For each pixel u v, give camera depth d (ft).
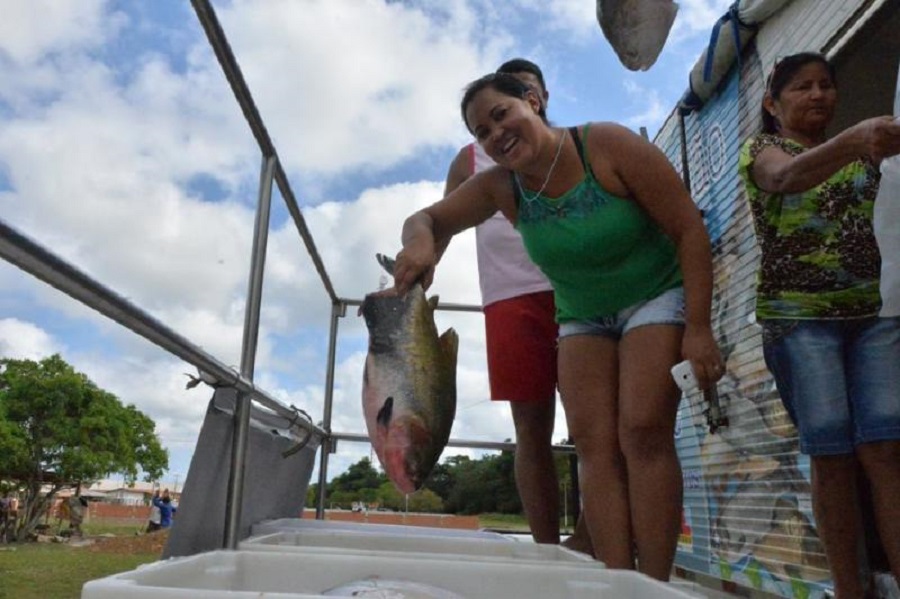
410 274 5.78
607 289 5.89
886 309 5.33
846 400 5.80
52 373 47.83
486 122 5.70
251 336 5.20
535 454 7.73
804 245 6.03
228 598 2.12
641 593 3.21
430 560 3.55
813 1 8.09
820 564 7.28
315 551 3.89
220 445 4.90
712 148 10.66
